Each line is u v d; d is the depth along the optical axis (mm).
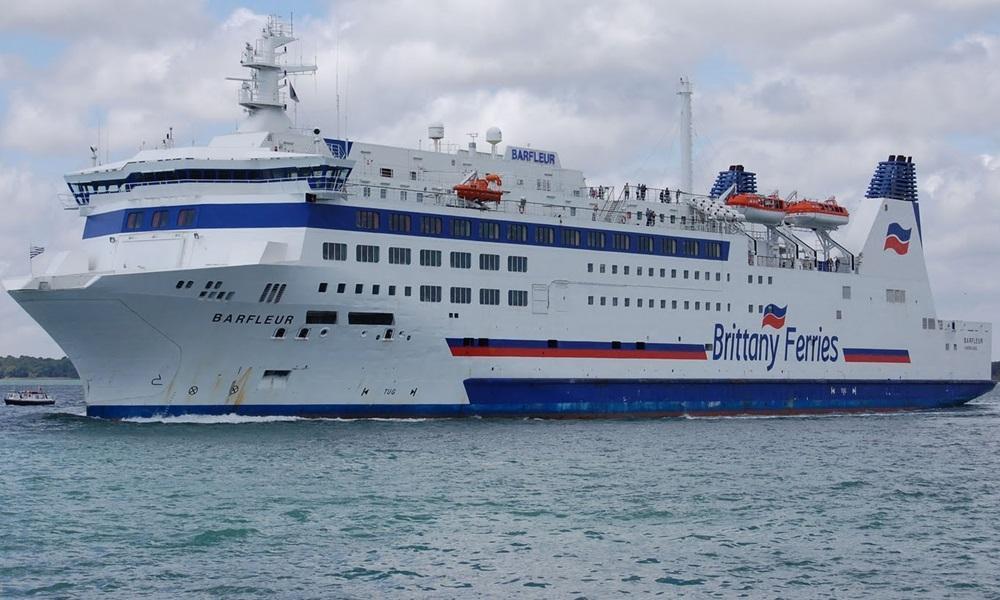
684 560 29672
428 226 58312
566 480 41281
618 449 50750
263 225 54219
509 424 59500
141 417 54156
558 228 63562
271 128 61406
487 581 27469
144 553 29344
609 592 26750
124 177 56375
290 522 33094
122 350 52750
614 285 65938
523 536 31953
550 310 63188
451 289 59125
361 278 55594
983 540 32688
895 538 32750
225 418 54562
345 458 44906
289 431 52219
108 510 34375
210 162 54719
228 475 40500
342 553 29703
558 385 63375
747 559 29891
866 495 39969
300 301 53844
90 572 27562
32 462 43281
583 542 31359
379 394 57812
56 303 51281
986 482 43562
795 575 28453
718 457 49188
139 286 50344
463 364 59875
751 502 37719
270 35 62062
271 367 54625
